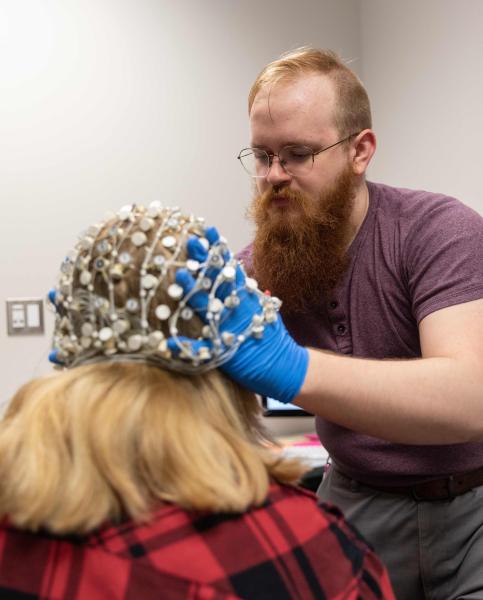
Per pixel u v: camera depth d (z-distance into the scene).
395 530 1.36
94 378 0.74
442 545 1.33
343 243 1.29
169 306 0.76
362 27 2.83
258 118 1.26
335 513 0.84
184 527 0.70
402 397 1.02
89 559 0.67
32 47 2.39
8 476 0.70
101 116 2.48
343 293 1.33
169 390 0.75
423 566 1.34
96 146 2.48
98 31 2.47
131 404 0.72
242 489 0.72
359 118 1.30
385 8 2.68
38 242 2.42
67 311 0.81
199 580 0.67
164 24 2.56
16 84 2.38
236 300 0.83
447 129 2.39
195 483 0.70
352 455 1.36
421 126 2.52
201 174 2.63
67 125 2.44
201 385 0.80
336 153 1.26
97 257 0.78
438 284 1.16
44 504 0.67
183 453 0.71
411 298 1.25
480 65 2.22
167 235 0.78
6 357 2.41
